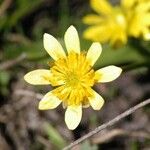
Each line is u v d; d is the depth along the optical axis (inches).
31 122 8.2
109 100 8.4
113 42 7.6
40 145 7.9
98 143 7.3
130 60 7.5
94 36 7.8
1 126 8.2
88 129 8.1
